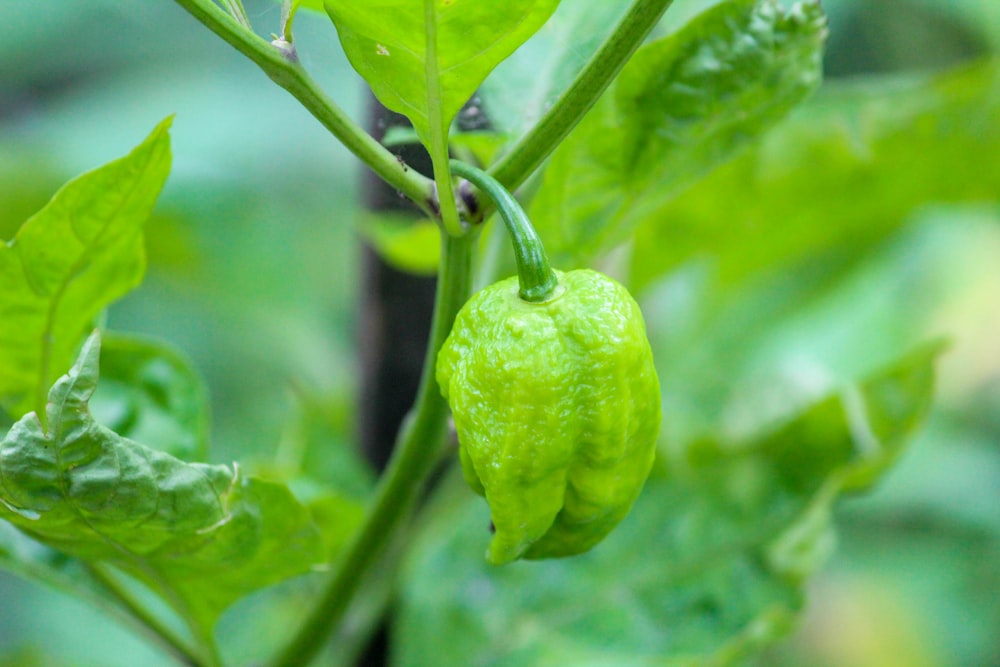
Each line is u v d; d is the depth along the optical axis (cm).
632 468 44
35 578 51
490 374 43
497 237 50
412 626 57
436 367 44
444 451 48
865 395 55
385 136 48
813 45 49
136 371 52
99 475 44
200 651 50
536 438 43
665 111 49
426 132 44
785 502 56
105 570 51
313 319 86
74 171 85
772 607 55
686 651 55
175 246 76
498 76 49
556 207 50
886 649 94
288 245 86
